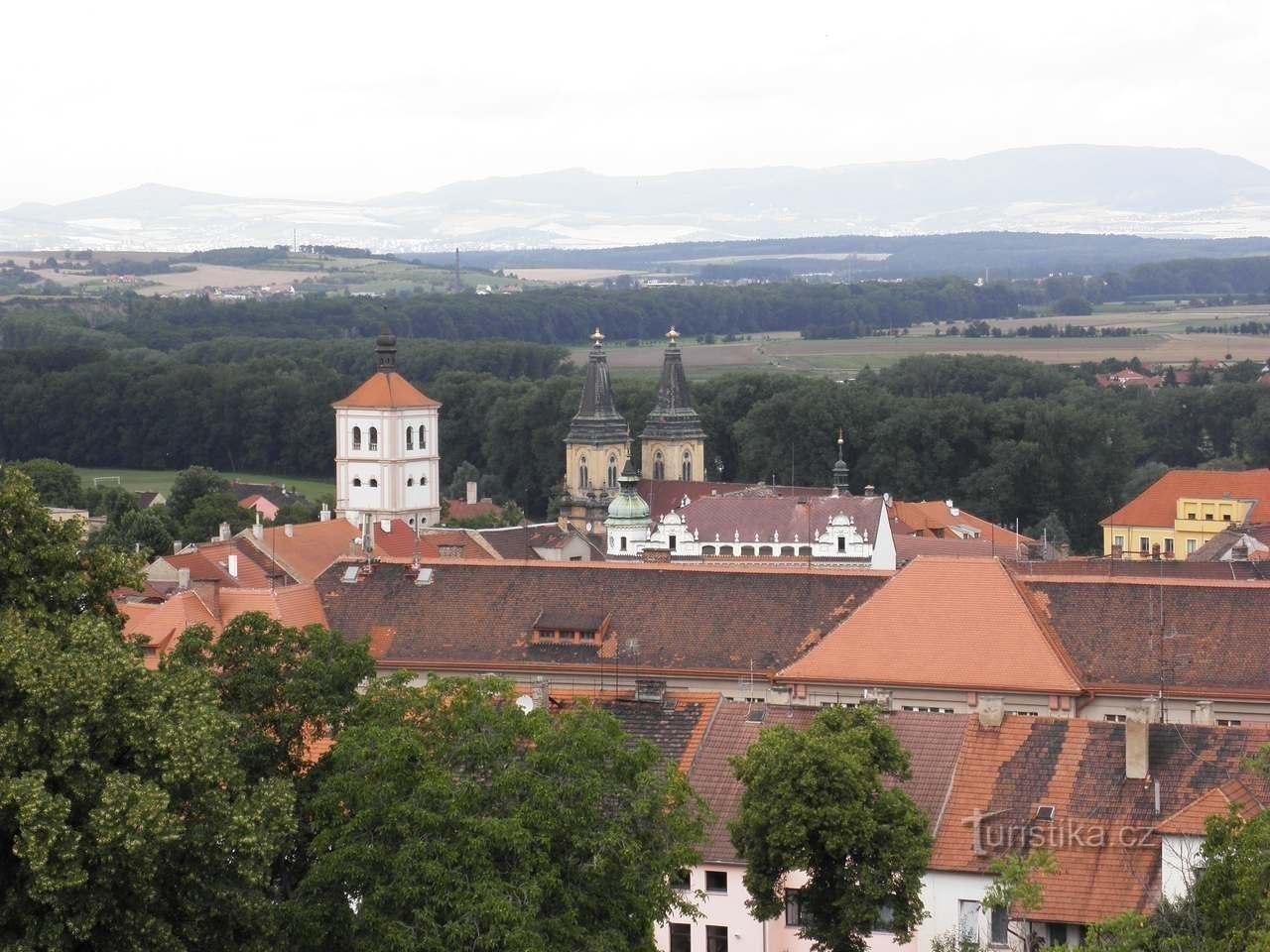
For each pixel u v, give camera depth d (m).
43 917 116.50
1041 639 194.00
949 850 148.88
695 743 165.62
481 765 134.75
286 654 143.88
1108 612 199.25
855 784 138.25
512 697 143.88
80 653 121.56
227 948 124.50
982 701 166.00
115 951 118.19
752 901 143.75
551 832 129.75
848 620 199.62
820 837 138.12
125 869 117.19
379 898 127.69
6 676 119.88
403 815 128.62
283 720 141.00
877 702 171.38
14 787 114.50
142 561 140.50
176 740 121.06
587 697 155.25
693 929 154.50
